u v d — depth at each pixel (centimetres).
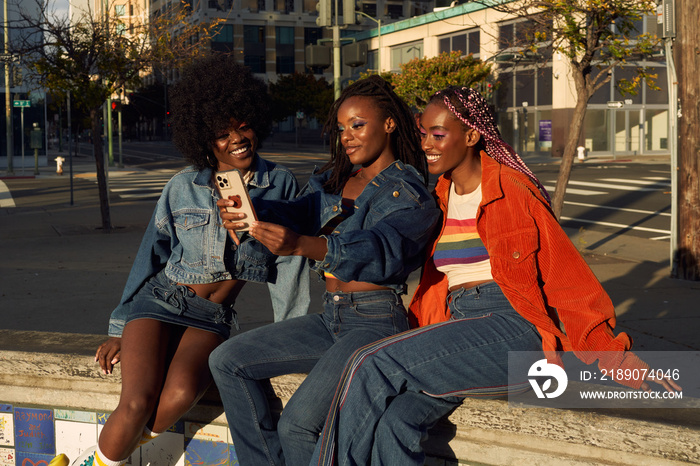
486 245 242
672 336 546
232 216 234
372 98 266
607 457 217
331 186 283
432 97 257
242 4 6944
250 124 287
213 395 277
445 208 261
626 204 1606
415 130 273
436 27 4144
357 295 258
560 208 977
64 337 323
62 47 1348
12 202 1875
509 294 235
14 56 1363
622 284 777
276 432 258
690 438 205
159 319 272
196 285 282
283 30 7156
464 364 224
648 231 1238
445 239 256
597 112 3531
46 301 707
